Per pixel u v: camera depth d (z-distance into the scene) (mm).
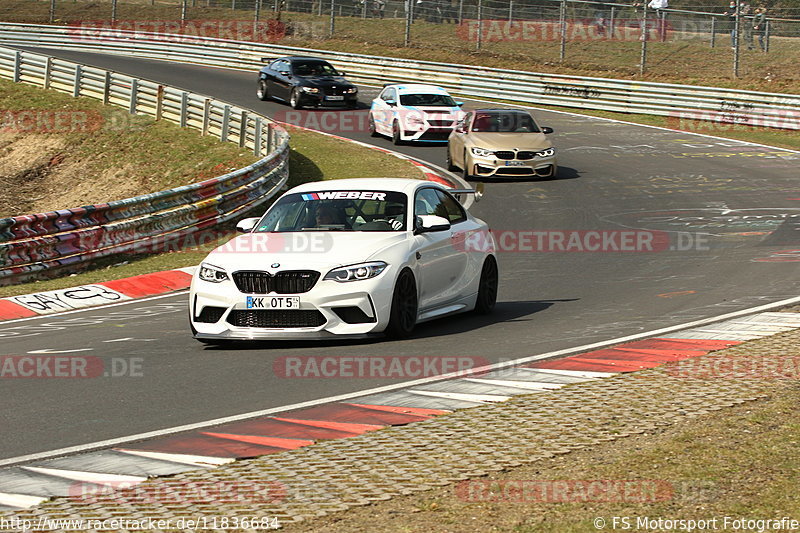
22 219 40906
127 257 45938
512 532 12672
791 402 18641
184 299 36594
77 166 79312
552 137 81812
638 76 102438
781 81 95500
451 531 12719
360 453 16109
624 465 15227
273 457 15992
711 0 119250
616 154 73875
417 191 28797
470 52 117438
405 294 26297
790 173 64688
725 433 16781
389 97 82000
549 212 53750
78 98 93875
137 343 27625
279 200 28938
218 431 17875
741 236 45344
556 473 14930
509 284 36906
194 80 110250
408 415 18500
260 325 25344
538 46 117750
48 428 18484
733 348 23641
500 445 16375
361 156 74312
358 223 27438
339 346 25641
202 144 77938
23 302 36594
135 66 120250
